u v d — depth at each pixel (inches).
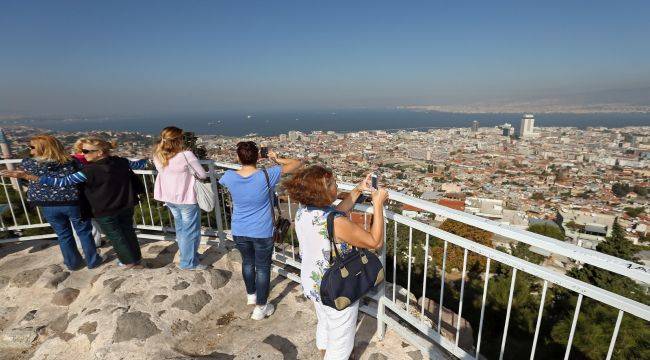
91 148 128.6
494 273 435.2
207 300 128.6
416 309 136.0
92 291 134.7
